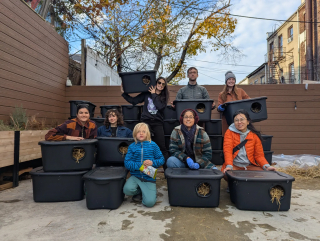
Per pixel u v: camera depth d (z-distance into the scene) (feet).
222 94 13.39
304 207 8.04
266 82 67.21
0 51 12.13
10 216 7.18
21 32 13.84
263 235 5.95
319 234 6.02
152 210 7.69
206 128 15.17
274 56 60.44
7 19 12.63
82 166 8.59
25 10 14.23
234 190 7.92
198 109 11.39
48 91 16.92
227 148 9.40
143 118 11.60
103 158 9.77
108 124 11.47
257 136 9.52
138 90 10.96
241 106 10.84
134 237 5.82
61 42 18.93
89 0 32.65
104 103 19.40
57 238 5.77
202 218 7.03
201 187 8.13
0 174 10.73
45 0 23.06
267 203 7.57
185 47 43.57
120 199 8.09
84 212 7.51
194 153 9.36
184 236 5.89
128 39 35.76
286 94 18.81
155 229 6.26
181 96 13.46
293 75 54.85
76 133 9.61
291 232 6.13
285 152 18.70
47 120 16.75
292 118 18.76
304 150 18.58
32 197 9.08
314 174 12.59
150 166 7.98
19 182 11.51
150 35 36.37
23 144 11.12
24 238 5.77
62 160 8.41
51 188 8.43
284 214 7.38
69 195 8.54
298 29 52.16
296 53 53.26
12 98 13.11
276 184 7.51
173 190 7.93
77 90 19.48
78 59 36.40
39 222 6.72
